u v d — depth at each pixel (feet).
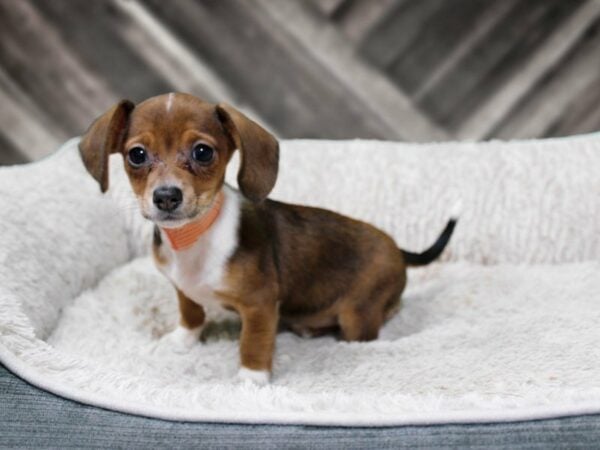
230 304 1.93
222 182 1.80
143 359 2.00
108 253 2.56
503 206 2.66
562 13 3.33
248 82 3.44
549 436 1.38
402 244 2.73
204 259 1.86
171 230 1.84
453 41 3.38
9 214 2.21
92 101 3.47
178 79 3.45
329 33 3.40
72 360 1.65
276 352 2.09
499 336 2.05
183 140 1.67
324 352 2.04
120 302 2.32
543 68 3.37
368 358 1.98
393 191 2.74
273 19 3.40
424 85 3.42
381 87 3.43
